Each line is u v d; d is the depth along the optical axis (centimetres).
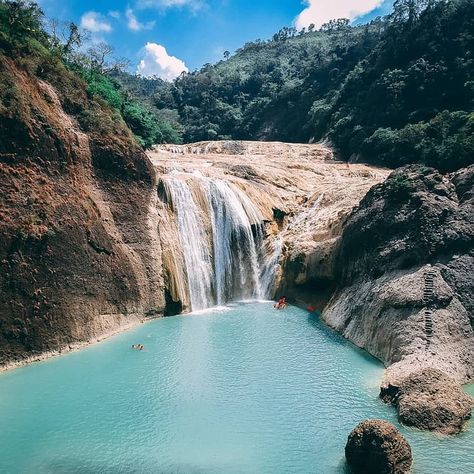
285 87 10038
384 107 6775
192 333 3238
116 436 2061
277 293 4088
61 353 2852
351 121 7062
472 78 6084
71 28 4341
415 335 2603
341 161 6625
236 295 4100
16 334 2709
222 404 2306
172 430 2102
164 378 2569
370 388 2428
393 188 3425
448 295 2739
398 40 7262
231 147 7012
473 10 6681
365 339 2944
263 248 4288
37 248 2880
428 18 7050
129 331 3244
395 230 3253
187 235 3888
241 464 1875
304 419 2167
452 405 2088
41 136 3128
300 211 4666
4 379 2542
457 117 5069
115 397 2373
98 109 3744
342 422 2139
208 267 3944
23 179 2970
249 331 3281
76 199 3231
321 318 3556
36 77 3400
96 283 3166
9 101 3000
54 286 2914
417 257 3014
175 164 4834
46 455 1938
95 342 3028
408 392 2200
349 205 4219
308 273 3903
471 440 1966
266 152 6906
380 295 2989
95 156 3519
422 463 1831
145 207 3706
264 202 4500
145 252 3559
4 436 2059
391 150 5894
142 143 4788
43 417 2198
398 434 1812
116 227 3475
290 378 2556
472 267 2870
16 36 3412
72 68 3997
